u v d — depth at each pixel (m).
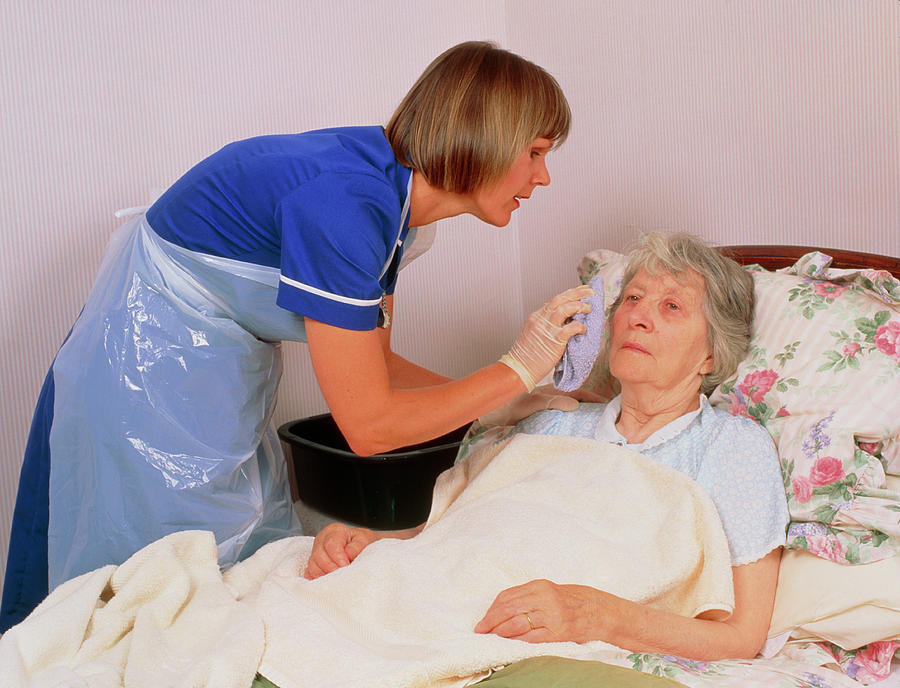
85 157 2.12
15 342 2.10
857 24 1.75
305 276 1.25
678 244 1.47
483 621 1.16
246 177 1.34
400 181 1.34
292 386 2.44
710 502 1.29
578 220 2.46
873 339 1.38
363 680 1.05
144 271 1.46
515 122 1.27
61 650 1.11
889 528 1.22
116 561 1.50
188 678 1.04
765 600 1.26
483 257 2.67
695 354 1.44
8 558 1.61
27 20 2.02
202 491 1.49
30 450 1.57
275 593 1.24
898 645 1.23
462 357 2.68
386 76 2.49
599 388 1.72
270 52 2.30
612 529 1.33
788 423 1.39
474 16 2.58
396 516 2.04
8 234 2.06
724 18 1.99
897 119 1.71
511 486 1.41
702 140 2.08
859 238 1.81
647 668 1.10
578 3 2.33
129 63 2.14
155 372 1.46
